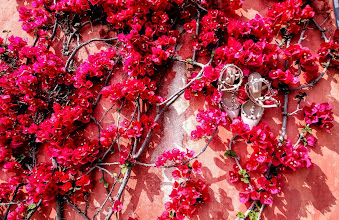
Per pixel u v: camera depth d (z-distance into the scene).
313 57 1.24
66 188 1.09
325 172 1.10
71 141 1.18
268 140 1.07
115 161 1.21
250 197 1.09
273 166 1.11
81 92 1.24
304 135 1.15
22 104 1.31
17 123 1.28
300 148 1.07
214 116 1.07
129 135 1.10
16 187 1.19
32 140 1.27
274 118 1.18
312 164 1.12
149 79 1.23
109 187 1.18
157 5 1.26
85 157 1.14
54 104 1.21
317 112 1.10
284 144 1.09
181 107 1.25
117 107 1.28
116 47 1.35
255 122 1.14
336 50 1.16
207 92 1.22
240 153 1.16
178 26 1.37
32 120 1.27
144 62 1.21
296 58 1.17
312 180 1.10
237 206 1.10
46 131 1.17
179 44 1.34
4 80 1.27
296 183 1.10
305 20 1.23
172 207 1.05
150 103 1.26
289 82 1.14
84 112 1.25
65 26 1.41
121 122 1.25
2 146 1.23
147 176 1.18
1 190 1.17
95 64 1.26
